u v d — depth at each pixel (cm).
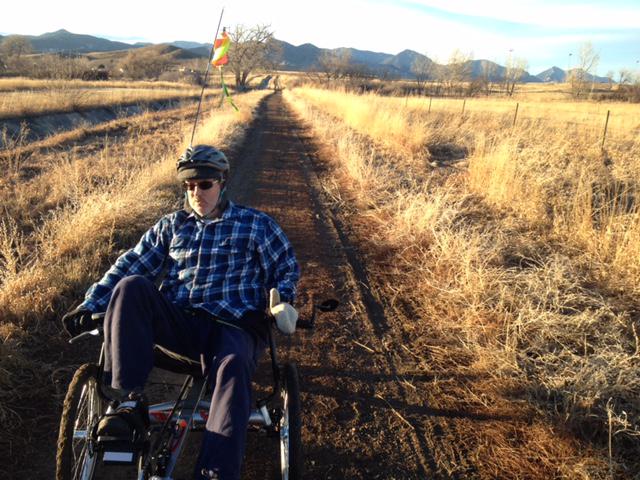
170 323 265
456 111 2498
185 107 3012
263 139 1880
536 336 447
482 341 465
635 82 6109
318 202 975
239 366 244
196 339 274
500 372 413
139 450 233
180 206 812
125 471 308
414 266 645
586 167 1023
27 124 1808
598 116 2167
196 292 284
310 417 369
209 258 287
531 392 390
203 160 280
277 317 260
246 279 293
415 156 1377
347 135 1659
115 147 1432
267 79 11850
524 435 355
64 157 1247
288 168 1318
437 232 690
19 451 315
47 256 557
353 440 349
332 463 328
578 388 371
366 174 1070
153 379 398
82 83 3675
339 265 660
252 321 282
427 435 357
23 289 478
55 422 342
